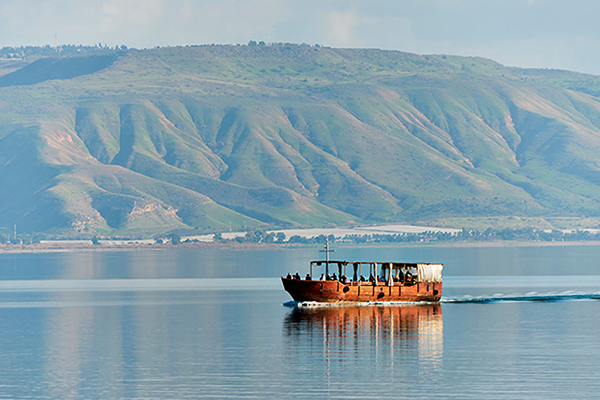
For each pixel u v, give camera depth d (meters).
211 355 153.88
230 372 135.88
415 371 134.38
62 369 140.75
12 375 135.50
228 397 118.44
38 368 141.75
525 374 131.25
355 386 123.75
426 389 121.19
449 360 144.38
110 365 144.38
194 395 119.94
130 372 137.38
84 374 136.00
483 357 147.25
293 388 123.12
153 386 125.88
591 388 121.06
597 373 131.75
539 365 139.12
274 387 123.94
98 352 159.88
